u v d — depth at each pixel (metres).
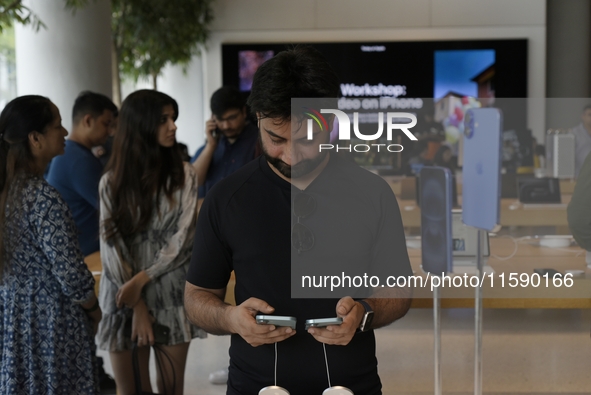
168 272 2.25
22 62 5.73
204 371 3.51
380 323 1.33
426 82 9.68
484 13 9.61
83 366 2.00
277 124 1.23
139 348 2.41
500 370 2.52
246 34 9.82
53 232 1.90
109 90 6.07
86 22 5.77
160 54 8.06
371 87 9.72
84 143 2.92
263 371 1.36
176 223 2.25
